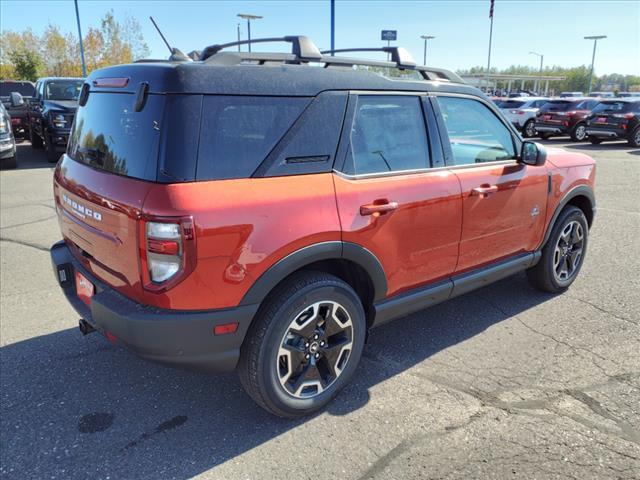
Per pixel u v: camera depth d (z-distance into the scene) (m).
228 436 2.69
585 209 4.62
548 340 3.67
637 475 2.38
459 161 3.41
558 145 18.45
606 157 14.31
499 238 3.68
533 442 2.61
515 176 3.67
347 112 2.76
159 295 2.29
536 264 4.25
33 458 2.53
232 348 2.47
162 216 2.19
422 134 3.17
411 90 3.11
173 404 2.97
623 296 4.42
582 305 4.25
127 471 2.45
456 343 3.65
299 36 2.78
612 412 2.84
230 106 2.38
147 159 2.31
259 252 2.39
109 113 2.64
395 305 3.11
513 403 2.94
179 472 2.44
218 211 2.27
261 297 2.45
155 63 2.53
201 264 2.26
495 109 3.70
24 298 4.42
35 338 3.72
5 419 2.82
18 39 52.41
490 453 2.53
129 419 2.83
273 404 2.67
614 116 17.39
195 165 2.28
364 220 2.75
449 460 2.49
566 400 2.96
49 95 13.53
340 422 2.80
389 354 3.51
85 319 2.79
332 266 2.97
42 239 6.16
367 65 3.02
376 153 2.92
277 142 2.50
